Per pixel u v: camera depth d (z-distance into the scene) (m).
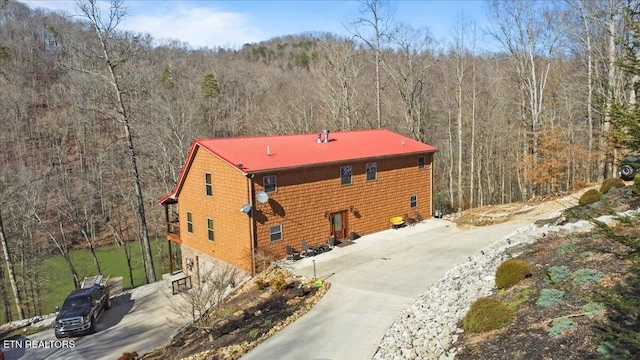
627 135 5.72
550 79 36.53
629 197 14.08
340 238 21.70
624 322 7.50
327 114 42.06
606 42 24.72
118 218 38.69
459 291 12.59
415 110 37.75
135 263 35.69
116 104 26.58
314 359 10.71
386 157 22.92
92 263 35.69
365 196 22.45
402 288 15.08
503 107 42.03
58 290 31.17
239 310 15.50
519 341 8.20
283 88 55.47
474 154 42.47
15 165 37.47
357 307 13.77
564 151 28.66
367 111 41.91
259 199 17.92
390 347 10.60
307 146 22.16
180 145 32.25
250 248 18.20
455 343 9.30
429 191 26.05
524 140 33.38
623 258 5.93
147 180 36.44
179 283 23.00
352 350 10.97
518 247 14.09
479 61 46.56
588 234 12.35
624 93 19.98
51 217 37.44
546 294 9.39
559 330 7.95
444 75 46.12
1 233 24.95
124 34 33.34
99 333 18.16
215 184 19.95
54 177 36.09
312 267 17.98
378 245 20.75
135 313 20.27
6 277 30.22
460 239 21.16
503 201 41.62
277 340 12.02
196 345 13.65
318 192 20.36
